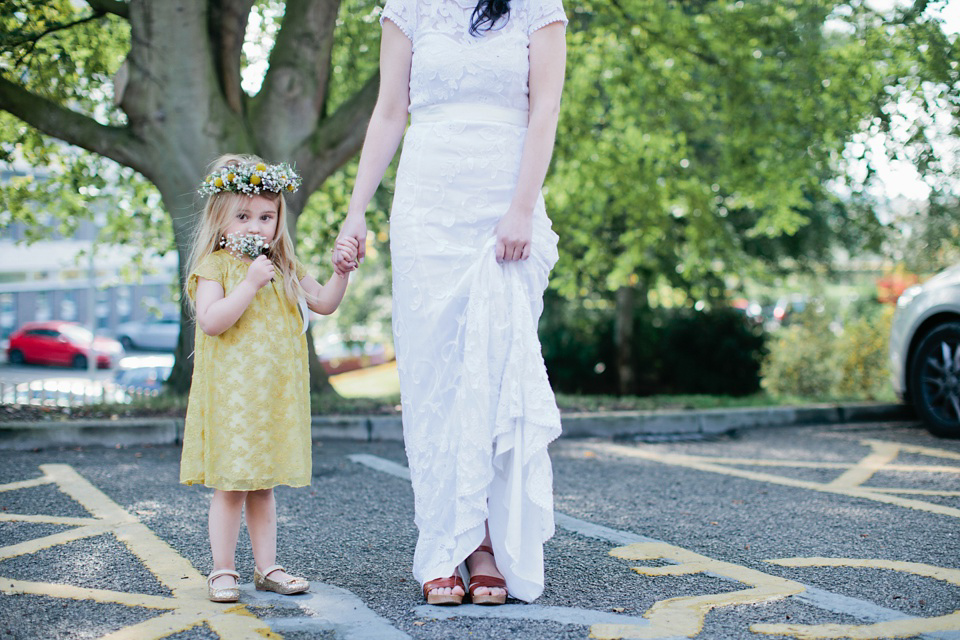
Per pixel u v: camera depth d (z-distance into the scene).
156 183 7.64
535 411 2.92
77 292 37.47
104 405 7.56
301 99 8.17
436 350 3.03
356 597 2.99
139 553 3.56
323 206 12.30
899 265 13.33
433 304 3.03
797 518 4.34
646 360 16.88
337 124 8.27
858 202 12.34
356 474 5.48
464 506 2.88
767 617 2.77
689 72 10.83
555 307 17.69
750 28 9.51
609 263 16.06
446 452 2.98
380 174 3.21
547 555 3.60
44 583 3.13
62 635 2.58
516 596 2.91
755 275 16.61
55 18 8.52
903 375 7.54
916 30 8.09
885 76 8.59
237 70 7.94
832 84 9.02
